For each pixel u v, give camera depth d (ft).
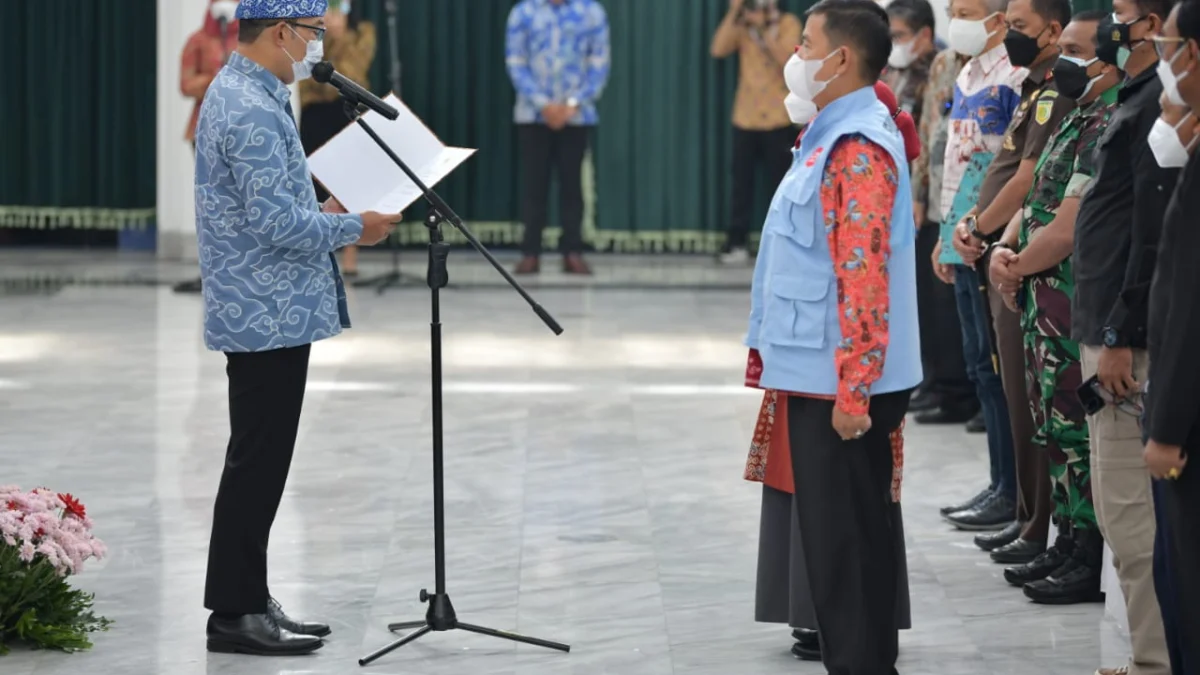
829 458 16.53
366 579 22.11
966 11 24.29
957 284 25.38
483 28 54.13
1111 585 20.63
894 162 16.28
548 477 27.71
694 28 53.98
